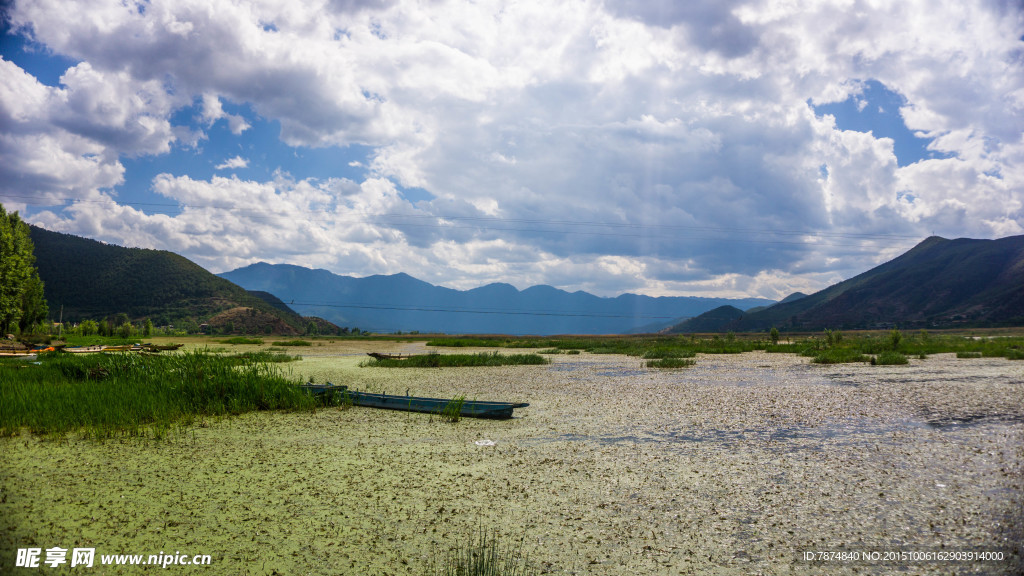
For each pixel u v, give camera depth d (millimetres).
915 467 9414
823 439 11812
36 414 12586
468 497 7941
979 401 16859
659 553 6051
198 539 6348
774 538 6457
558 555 5980
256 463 9766
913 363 32656
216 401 15383
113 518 6977
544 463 9891
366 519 7031
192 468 9359
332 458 10211
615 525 6875
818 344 53594
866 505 7547
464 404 15039
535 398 18844
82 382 17672
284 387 16719
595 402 17688
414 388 22234
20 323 61781
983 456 10086
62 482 8445
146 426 12922
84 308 173500
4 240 59469
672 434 12500
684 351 45219
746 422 13914
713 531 6684
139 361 19078
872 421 13867
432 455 10492
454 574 5484
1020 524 6746
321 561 5801
